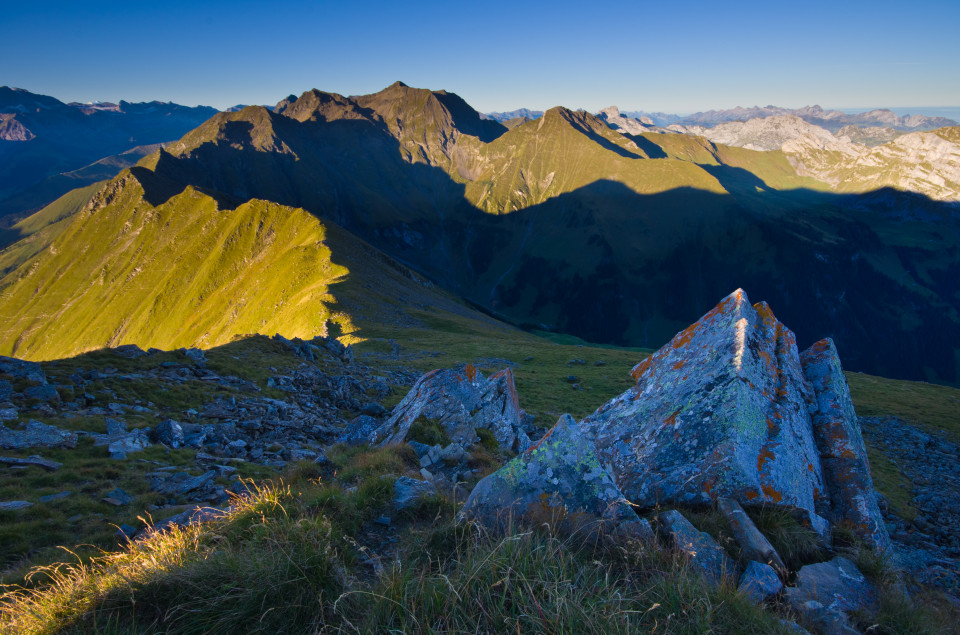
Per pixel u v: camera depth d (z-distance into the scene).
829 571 6.13
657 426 8.45
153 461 13.84
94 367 21.50
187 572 5.09
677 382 9.20
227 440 16.88
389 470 9.68
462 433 14.59
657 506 6.93
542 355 68.69
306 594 4.86
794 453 7.77
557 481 6.60
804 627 5.11
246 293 153.50
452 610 4.48
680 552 5.82
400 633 4.27
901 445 33.06
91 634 4.57
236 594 4.79
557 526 6.22
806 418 8.96
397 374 42.50
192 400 20.58
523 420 27.00
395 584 4.86
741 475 6.98
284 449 16.70
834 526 7.44
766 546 6.15
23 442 13.41
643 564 5.50
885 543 7.59
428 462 11.01
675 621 4.55
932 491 22.44
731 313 9.83
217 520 7.02
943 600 6.57
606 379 53.28
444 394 15.66
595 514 6.27
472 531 6.14
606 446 8.86
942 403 49.66
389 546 6.43
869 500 8.02
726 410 7.73
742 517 6.51
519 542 5.51
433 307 134.75
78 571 6.19
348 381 31.23
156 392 20.20
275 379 26.47
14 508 9.91
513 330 159.25
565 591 4.57
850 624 5.35
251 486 12.02
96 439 14.70
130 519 9.99
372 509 7.23
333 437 19.48
